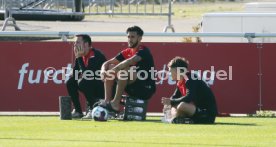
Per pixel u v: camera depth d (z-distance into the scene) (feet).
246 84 118.93
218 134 89.15
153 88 108.88
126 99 107.24
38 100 119.85
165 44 119.14
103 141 82.17
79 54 109.19
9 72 120.06
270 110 119.14
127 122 103.86
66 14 172.04
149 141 82.28
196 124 101.19
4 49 120.06
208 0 479.41
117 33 120.67
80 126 97.96
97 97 110.22
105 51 119.85
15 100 119.96
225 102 119.03
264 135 88.28
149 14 169.78
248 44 118.93
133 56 106.93
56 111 119.75
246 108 119.14
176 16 296.92
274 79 118.83
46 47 120.06
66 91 119.75
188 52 119.24
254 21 154.10
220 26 155.02
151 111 118.73
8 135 87.61
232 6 436.76
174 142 81.51
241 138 85.20
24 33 120.98
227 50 119.03
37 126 98.02
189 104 101.19
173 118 102.27
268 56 118.93
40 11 175.11
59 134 88.69
